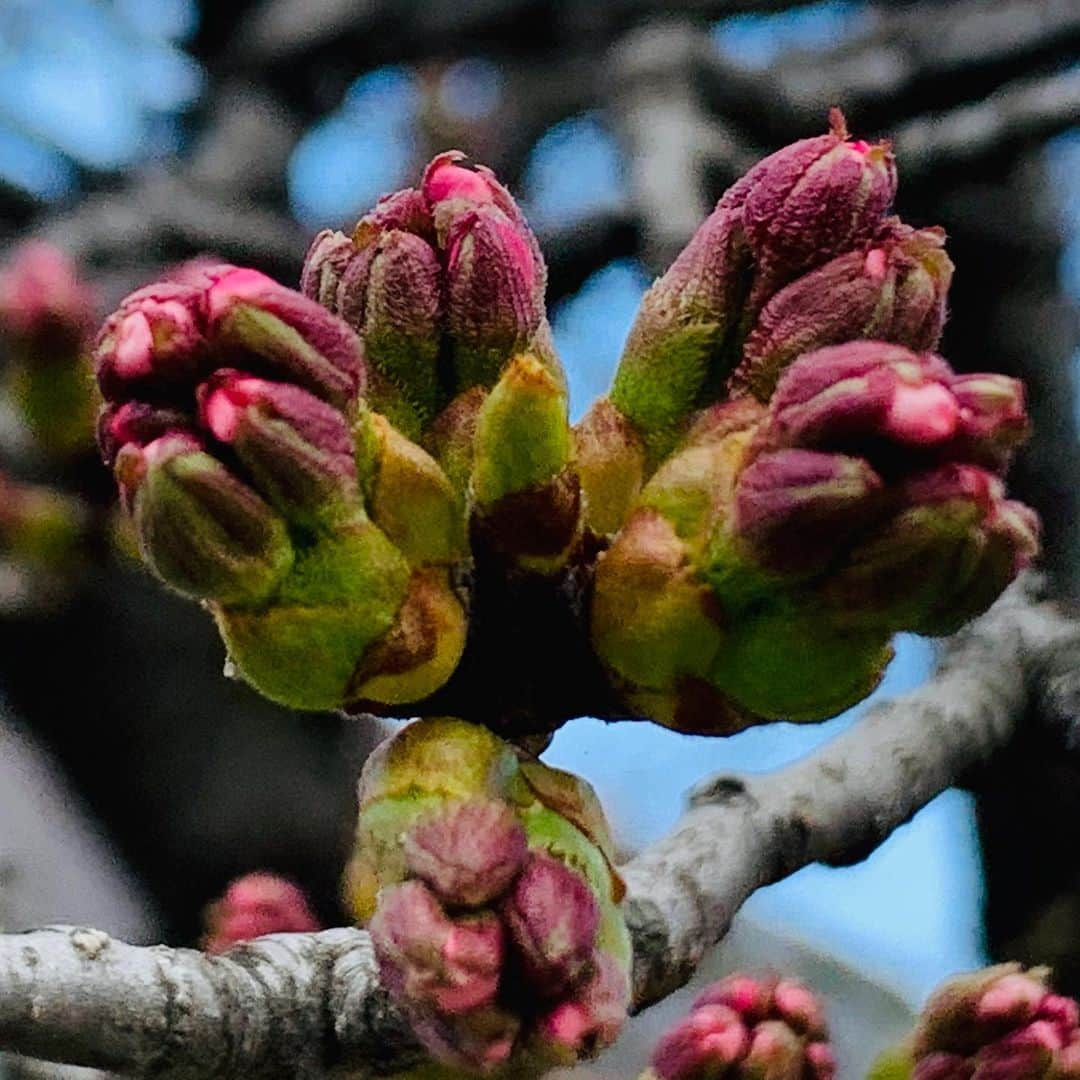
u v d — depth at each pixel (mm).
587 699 137
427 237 138
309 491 131
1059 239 232
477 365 137
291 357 130
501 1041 125
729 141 238
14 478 204
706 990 143
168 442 129
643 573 134
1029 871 179
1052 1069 140
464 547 135
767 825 145
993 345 216
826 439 130
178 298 130
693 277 137
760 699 135
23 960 125
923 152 216
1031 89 216
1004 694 157
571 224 242
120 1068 127
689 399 137
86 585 242
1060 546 200
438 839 126
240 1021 129
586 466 137
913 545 130
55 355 191
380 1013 130
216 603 133
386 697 134
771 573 132
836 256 136
